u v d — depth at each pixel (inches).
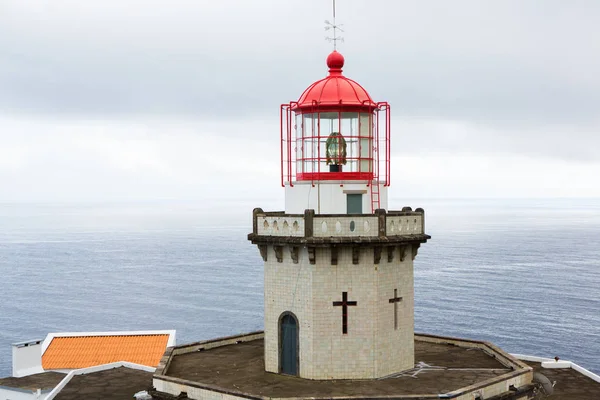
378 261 1259.8
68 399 1424.7
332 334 1261.1
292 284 1286.9
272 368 1325.0
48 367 2055.9
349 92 1328.7
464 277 6889.8
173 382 1241.4
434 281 6584.6
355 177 1326.3
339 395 1163.9
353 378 1264.8
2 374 3737.7
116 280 7283.5
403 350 1323.8
